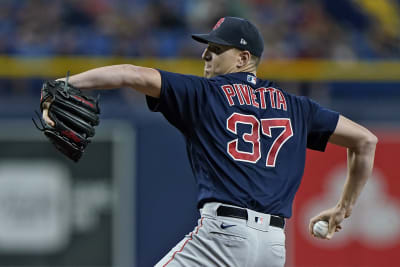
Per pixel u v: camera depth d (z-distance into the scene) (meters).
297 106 12.58
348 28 38.19
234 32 12.64
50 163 26.30
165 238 26.31
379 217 26.56
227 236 11.44
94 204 26.39
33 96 28.75
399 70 30.05
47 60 29.23
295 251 26.45
